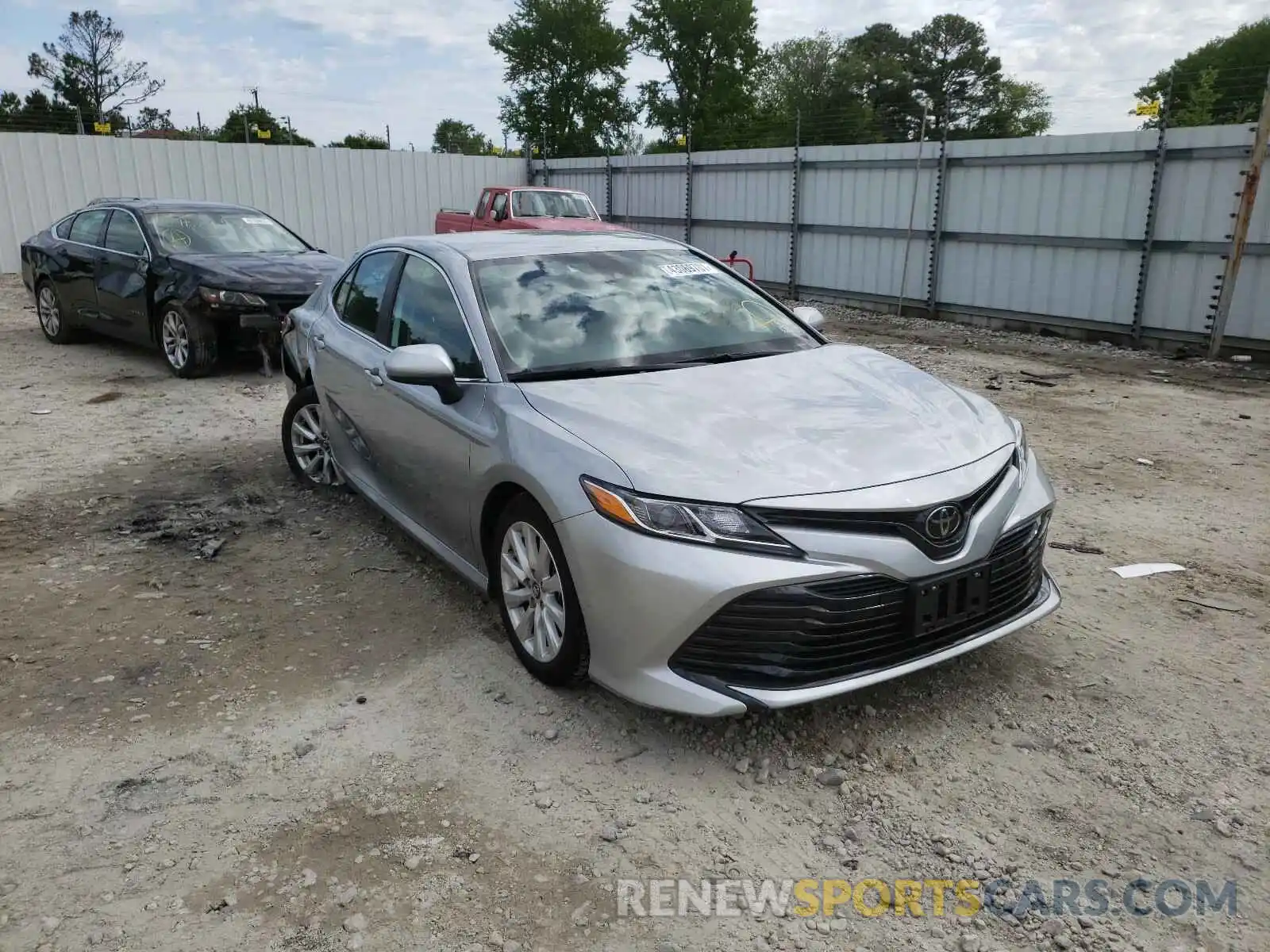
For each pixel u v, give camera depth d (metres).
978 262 13.62
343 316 5.26
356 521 5.38
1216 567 4.73
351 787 3.01
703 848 2.72
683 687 2.98
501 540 3.69
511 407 3.58
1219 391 9.13
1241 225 10.28
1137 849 2.70
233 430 7.37
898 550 2.99
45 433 7.27
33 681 3.67
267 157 19.88
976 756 3.14
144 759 3.16
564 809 2.89
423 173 21.84
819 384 3.79
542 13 46.72
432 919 2.46
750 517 2.93
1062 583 4.52
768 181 16.92
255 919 2.46
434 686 3.61
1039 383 9.51
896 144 14.42
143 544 5.06
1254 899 2.50
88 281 10.23
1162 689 3.56
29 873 2.63
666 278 4.56
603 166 20.83
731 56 50.56
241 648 3.93
